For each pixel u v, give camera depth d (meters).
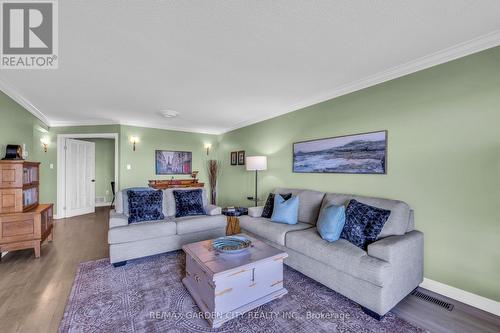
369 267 1.82
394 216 2.23
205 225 3.26
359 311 1.91
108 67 2.43
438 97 2.21
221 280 1.75
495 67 1.89
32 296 2.09
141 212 3.07
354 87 2.91
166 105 3.90
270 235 2.78
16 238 2.85
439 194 2.19
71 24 1.72
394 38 1.93
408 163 2.42
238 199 5.50
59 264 2.77
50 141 5.15
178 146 5.96
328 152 3.26
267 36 1.89
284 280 2.42
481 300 1.94
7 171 2.85
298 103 3.71
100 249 3.29
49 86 2.99
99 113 4.46
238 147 5.55
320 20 1.70
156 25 1.73
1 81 2.81
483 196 1.94
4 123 3.04
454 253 2.09
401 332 1.67
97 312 1.87
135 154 5.37
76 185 5.62
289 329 1.70
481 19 1.68
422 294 2.17
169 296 2.11
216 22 1.71
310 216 3.05
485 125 1.94
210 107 4.02
